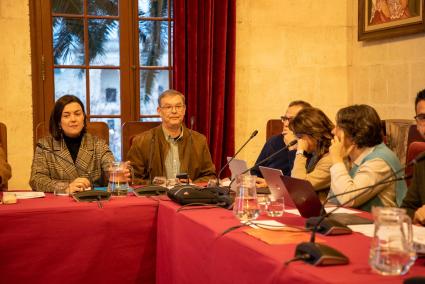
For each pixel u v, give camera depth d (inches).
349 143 106.7
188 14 194.1
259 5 207.9
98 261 112.3
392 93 187.9
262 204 104.7
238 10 206.4
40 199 118.3
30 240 108.3
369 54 199.0
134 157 149.3
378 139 106.0
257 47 209.0
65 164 134.3
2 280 107.7
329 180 116.6
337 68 211.8
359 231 81.7
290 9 209.8
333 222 80.4
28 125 190.5
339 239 77.2
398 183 104.2
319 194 117.7
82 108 137.2
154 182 135.4
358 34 198.7
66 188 123.8
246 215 90.4
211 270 85.2
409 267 61.9
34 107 191.8
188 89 196.1
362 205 103.7
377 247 61.7
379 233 61.8
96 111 199.0
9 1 186.5
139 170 148.9
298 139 121.7
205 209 102.7
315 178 116.9
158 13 202.5
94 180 137.4
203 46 196.2
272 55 209.9
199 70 197.3
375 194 103.1
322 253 64.4
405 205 101.3
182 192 108.5
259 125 210.5
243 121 209.8
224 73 199.6
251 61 208.8
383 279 59.4
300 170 119.5
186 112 196.5
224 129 203.6
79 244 111.1
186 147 150.8
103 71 198.8
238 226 86.0
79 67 196.2
